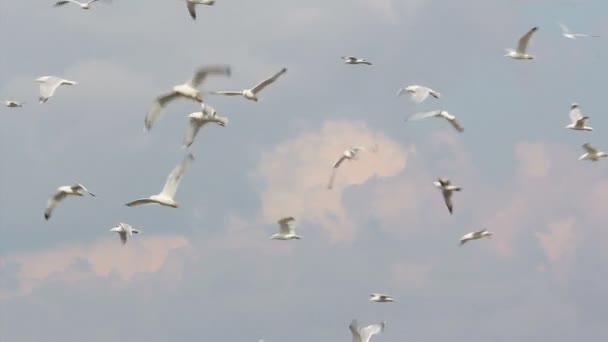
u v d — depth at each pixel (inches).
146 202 2167.8
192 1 2566.4
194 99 2315.5
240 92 2613.2
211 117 2472.9
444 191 2635.3
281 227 3125.0
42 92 2659.9
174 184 2172.7
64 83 2677.2
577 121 3102.9
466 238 3083.2
